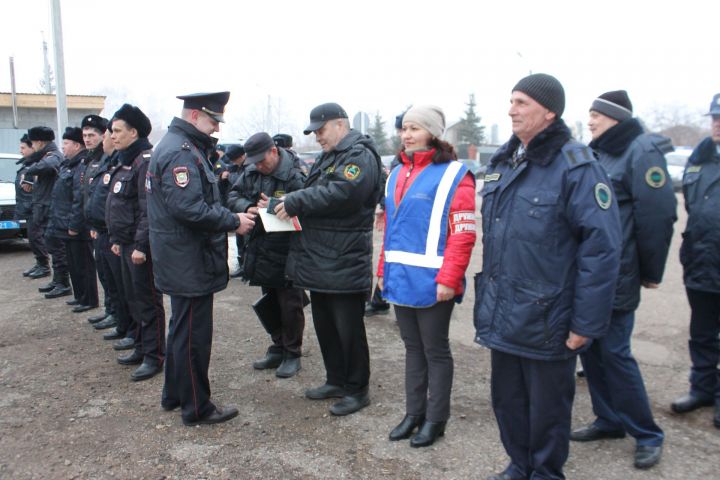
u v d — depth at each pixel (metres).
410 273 2.85
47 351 4.54
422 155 2.90
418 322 2.95
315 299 3.53
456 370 4.12
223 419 3.31
